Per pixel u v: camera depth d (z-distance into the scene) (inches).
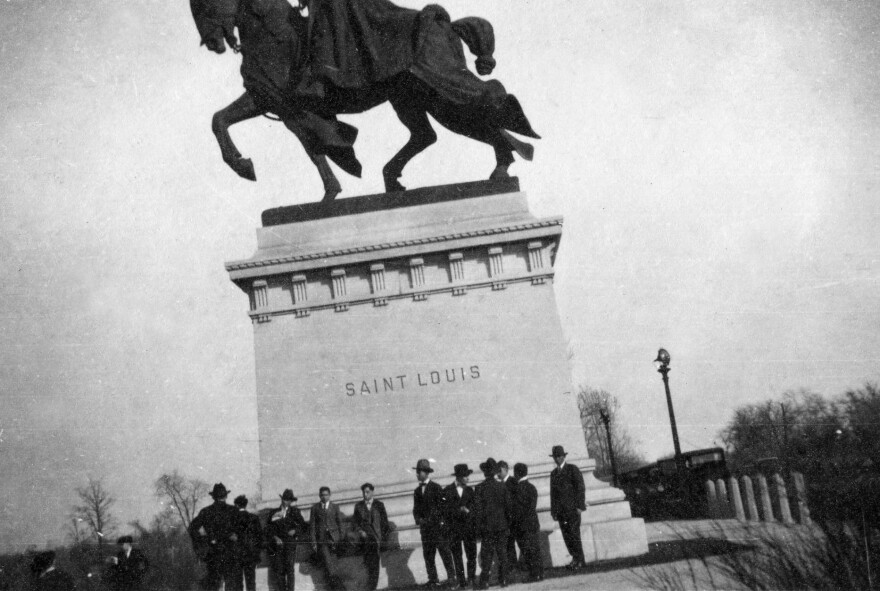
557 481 504.4
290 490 539.8
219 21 655.8
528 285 620.4
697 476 1058.1
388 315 620.1
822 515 246.5
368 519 533.6
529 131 668.7
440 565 538.6
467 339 613.0
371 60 657.6
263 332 623.5
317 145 668.7
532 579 473.7
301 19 677.9
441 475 586.9
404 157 690.2
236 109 671.1
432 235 622.8
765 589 234.4
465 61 674.8
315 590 536.4
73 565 754.8
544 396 600.1
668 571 362.9
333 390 609.9
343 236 641.0
